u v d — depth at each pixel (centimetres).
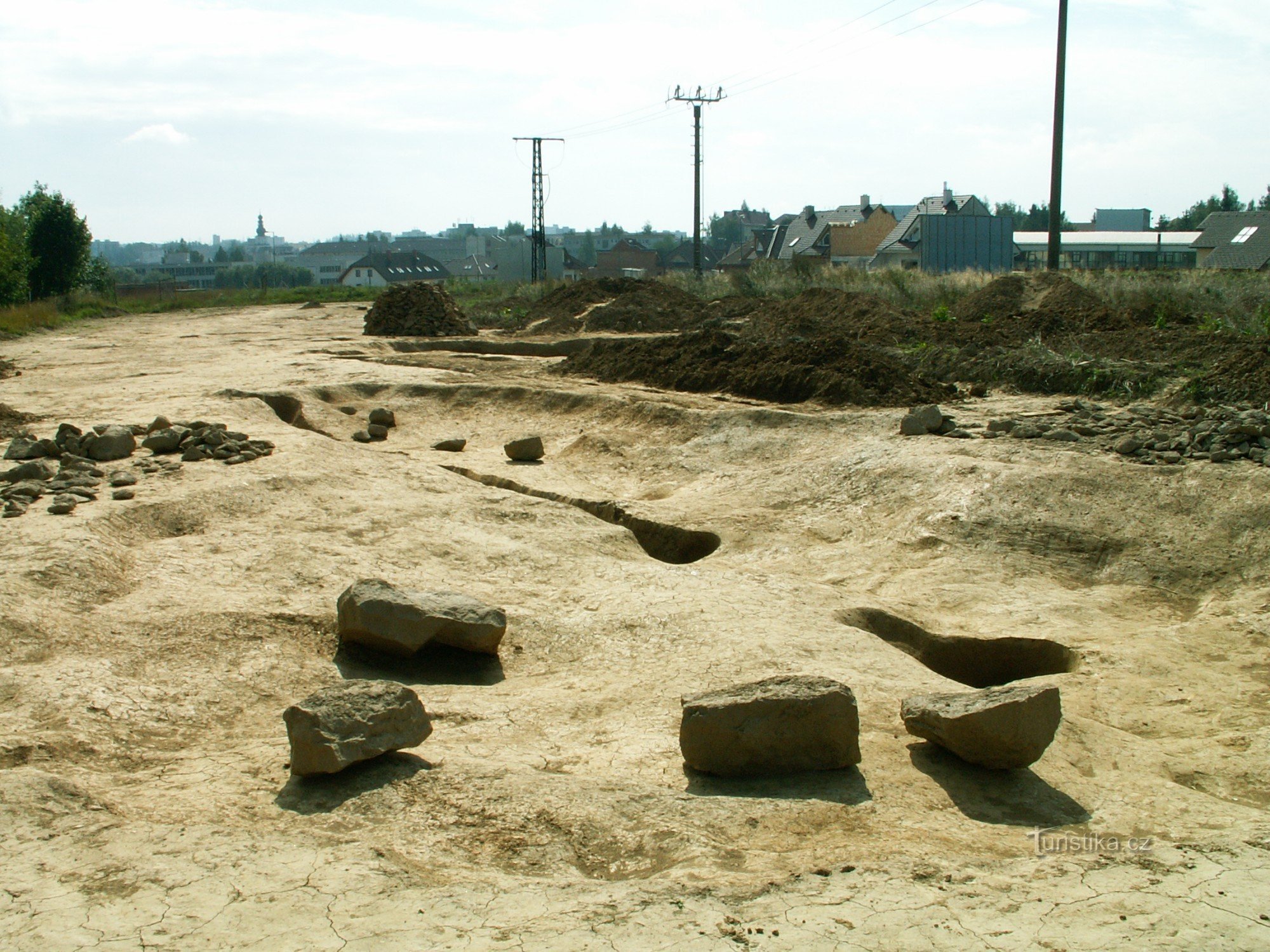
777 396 1329
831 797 423
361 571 741
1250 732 528
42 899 334
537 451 1209
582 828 389
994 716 436
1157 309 1812
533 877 357
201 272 12262
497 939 311
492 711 521
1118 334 1488
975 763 449
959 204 5275
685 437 1205
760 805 411
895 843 381
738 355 1444
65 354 2189
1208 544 807
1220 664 634
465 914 327
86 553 714
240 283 10631
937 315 1909
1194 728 545
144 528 820
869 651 616
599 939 310
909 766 455
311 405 1414
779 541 895
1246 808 433
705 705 447
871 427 1142
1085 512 867
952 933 313
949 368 1433
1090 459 952
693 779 441
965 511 887
